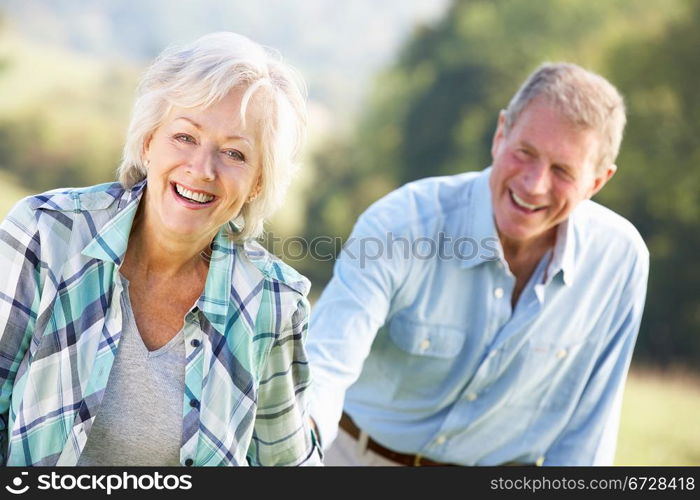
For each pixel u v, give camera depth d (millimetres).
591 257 5457
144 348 3746
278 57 3738
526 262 5449
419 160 29984
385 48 32031
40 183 29906
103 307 3680
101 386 3633
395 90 30828
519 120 5188
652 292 24375
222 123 3547
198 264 3895
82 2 33375
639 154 25734
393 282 5316
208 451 3795
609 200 25688
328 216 28875
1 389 3627
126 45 33656
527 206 5160
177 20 34125
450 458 5746
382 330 5598
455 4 30484
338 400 5023
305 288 3959
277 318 3893
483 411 5582
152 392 3740
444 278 5383
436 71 30250
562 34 28047
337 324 5160
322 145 30219
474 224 5367
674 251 24734
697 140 25594
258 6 34125
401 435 5727
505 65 29047
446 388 5594
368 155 30391
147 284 3799
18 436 3588
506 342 5461
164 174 3592
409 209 5406
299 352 4020
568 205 5188
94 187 3795
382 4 32406
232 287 3881
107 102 31797
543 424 5719
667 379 22281
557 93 5102
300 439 4207
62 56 32625
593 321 5555
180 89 3547
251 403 3898
